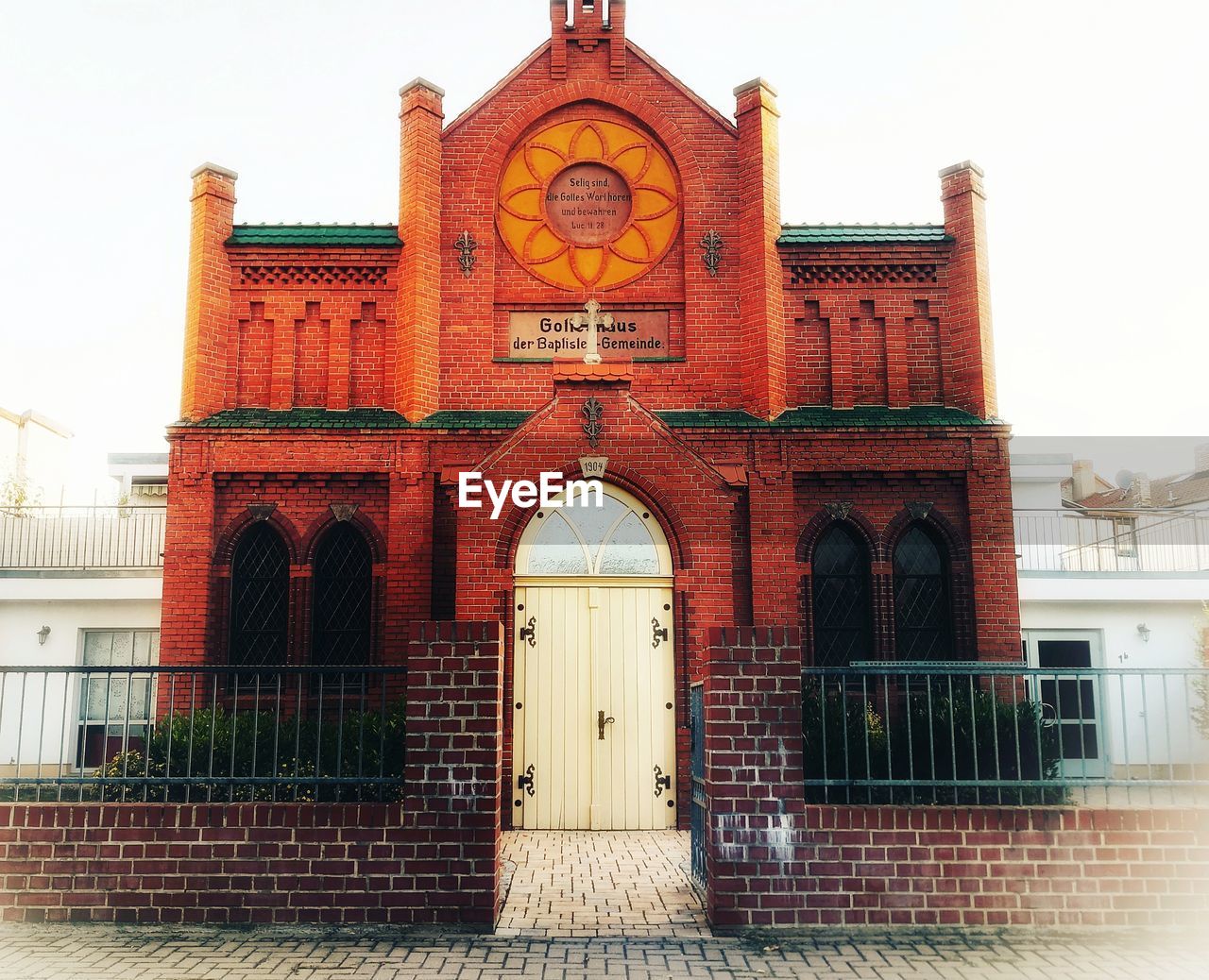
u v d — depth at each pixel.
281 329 15.10
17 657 17.02
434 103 15.47
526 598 12.23
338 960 6.94
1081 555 19.81
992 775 11.00
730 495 12.48
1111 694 17.25
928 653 14.37
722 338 15.06
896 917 7.56
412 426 14.24
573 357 15.13
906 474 14.38
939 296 15.29
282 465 14.22
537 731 11.94
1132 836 7.67
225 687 13.98
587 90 15.68
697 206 15.38
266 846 7.75
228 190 15.32
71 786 10.10
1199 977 6.62
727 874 7.59
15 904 7.75
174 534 14.09
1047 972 6.74
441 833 7.71
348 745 10.52
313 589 14.28
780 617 13.85
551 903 8.41
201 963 6.88
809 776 10.72
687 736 11.99
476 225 15.33
